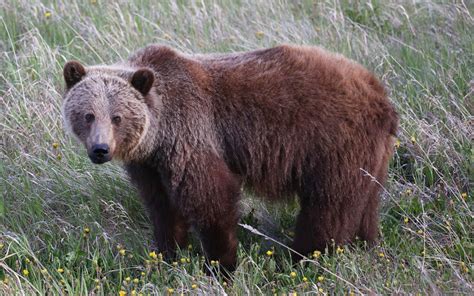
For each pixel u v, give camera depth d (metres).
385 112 10.95
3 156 13.04
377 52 15.44
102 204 12.30
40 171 12.80
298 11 17.55
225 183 10.48
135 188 11.90
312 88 10.77
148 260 10.73
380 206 12.29
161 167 10.48
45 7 16.95
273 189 11.10
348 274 10.46
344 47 15.51
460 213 11.72
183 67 10.59
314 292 9.84
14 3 17.09
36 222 11.79
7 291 9.79
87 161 12.86
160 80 10.49
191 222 10.63
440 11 16.86
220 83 10.71
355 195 10.90
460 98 14.08
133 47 15.40
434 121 13.50
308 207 11.03
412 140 12.99
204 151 10.41
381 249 11.17
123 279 10.85
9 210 12.03
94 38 15.76
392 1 17.56
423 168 12.89
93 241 11.41
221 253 10.69
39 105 13.73
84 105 10.02
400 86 14.49
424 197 12.38
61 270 10.31
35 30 16.12
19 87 14.42
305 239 11.04
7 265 10.66
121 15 16.12
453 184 12.52
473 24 16.27
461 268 10.39
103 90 10.05
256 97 10.70
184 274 10.32
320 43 15.77
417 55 15.43
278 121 10.73
